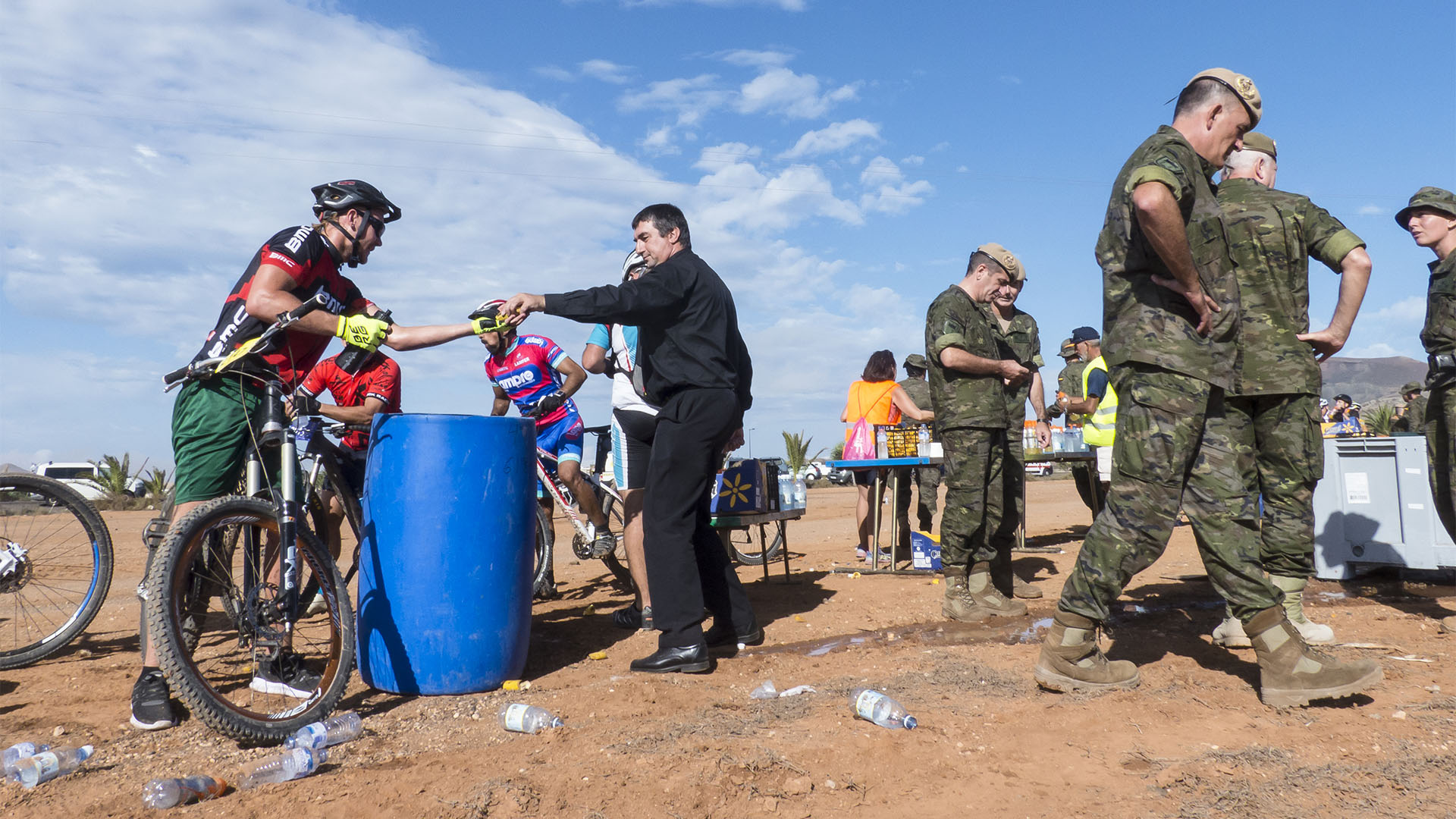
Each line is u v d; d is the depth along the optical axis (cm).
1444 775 239
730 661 390
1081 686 319
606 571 717
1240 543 302
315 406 334
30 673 383
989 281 497
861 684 338
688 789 234
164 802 228
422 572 334
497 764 258
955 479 472
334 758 268
